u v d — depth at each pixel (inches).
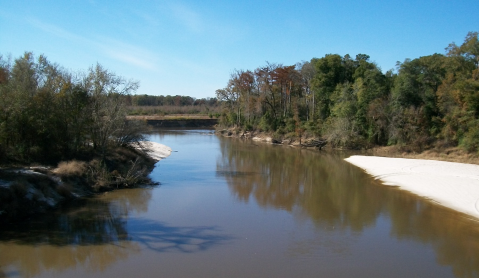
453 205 774.5
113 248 522.3
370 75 2015.3
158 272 447.5
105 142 1039.0
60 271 449.1
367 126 1957.4
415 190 924.0
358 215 708.0
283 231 606.5
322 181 1067.3
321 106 2357.3
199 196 851.4
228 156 1637.6
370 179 1099.9
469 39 1669.5
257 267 463.8
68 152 993.5
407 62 1876.2
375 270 462.6
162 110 4968.0
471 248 540.1
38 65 1067.3
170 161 1432.1
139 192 875.4
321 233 599.8
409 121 1721.2
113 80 1122.0
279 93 2837.1
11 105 823.1
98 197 814.5
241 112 3011.8
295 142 2266.2
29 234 568.4
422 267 474.3
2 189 634.2
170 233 589.6
